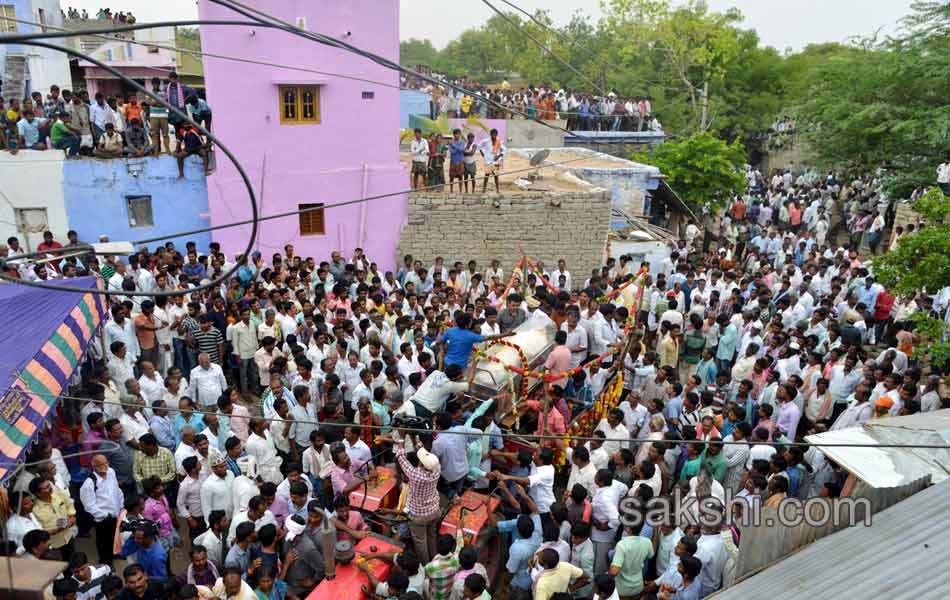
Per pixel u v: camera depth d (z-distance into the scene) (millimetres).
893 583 5301
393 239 18969
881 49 26797
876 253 25953
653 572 8367
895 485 6195
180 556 9219
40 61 24062
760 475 8227
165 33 29578
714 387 11453
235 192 17344
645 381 11438
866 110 25812
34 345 8523
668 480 9367
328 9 16672
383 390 10016
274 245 18016
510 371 9742
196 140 16844
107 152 16594
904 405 10312
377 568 7227
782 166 42812
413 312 14188
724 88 43062
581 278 20250
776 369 12031
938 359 10742
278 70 16750
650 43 39562
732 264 19750
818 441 6965
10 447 7457
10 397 7633
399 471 8930
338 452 8430
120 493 8633
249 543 7281
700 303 15156
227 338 12938
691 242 25328
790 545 5988
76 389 10086
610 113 32594
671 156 27000
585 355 12438
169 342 12430
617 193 24031
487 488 9109
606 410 10984
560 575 6984
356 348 12047
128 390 9781
